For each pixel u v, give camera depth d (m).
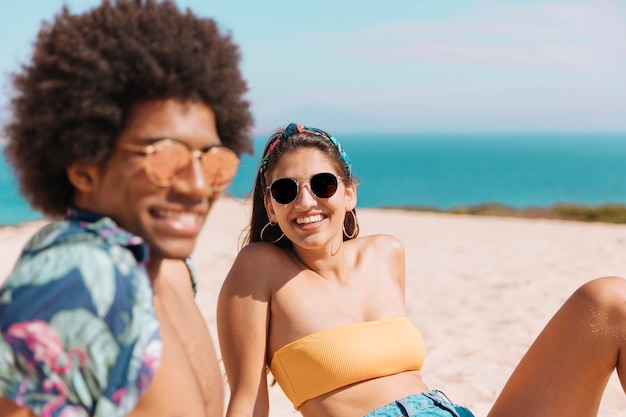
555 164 141.25
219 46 1.62
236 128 1.69
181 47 1.51
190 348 1.75
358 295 2.89
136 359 1.41
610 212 30.67
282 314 2.82
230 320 2.85
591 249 11.16
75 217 1.52
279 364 2.81
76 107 1.45
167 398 1.52
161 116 1.49
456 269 9.16
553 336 2.76
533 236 13.73
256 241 3.12
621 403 3.97
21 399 1.36
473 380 4.49
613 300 2.68
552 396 2.72
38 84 1.49
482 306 6.80
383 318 2.86
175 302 1.76
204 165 1.54
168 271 1.81
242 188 3.18
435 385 4.40
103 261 1.42
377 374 2.70
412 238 13.28
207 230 13.11
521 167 129.88
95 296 1.39
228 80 1.61
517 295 7.25
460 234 14.05
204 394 1.77
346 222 3.16
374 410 2.63
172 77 1.48
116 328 1.40
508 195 80.75
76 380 1.38
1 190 51.38
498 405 2.83
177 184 1.51
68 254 1.41
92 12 1.53
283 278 2.87
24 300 1.36
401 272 3.15
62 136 1.46
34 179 1.55
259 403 2.79
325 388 2.70
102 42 1.47
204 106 1.57
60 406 1.37
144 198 1.49
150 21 1.52
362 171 114.88
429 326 6.00
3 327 1.35
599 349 2.68
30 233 12.79
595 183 97.75
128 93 1.48
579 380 2.71
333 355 2.69
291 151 2.85
